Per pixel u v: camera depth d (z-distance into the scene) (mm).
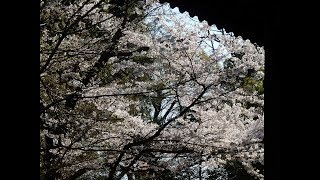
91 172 8781
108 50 8594
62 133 8086
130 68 9789
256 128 8266
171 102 12648
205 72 8180
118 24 8812
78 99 8172
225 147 8008
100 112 8953
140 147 8172
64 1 8977
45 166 7492
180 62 8383
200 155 8188
